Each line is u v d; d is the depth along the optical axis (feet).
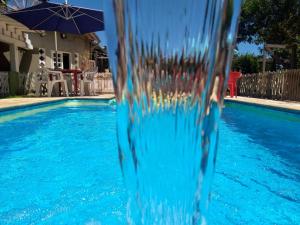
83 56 63.21
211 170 4.54
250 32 74.79
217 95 4.20
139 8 4.05
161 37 4.07
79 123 21.76
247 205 8.08
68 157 12.92
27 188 9.27
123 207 7.86
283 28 69.21
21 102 26.16
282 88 35.60
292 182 9.95
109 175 10.52
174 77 4.18
